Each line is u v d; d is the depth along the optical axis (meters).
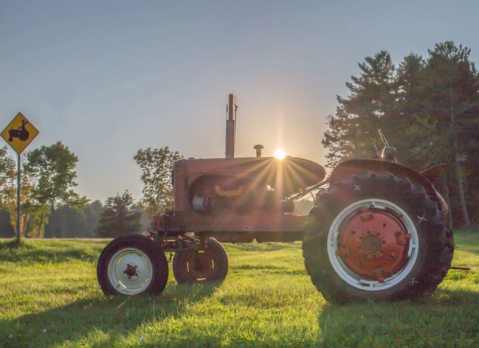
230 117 7.86
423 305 5.33
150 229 7.54
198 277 8.48
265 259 14.51
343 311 5.14
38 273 11.95
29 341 4.72
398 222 5.57
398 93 49.50
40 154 71.00
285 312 5.28
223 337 4.34
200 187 7.25
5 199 63.09
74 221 99.00
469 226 40.41
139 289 6.79
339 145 56.03
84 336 4.70
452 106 43.38
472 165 43.50
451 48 45.00
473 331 4.32
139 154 35.72
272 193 7.13
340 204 5.69
